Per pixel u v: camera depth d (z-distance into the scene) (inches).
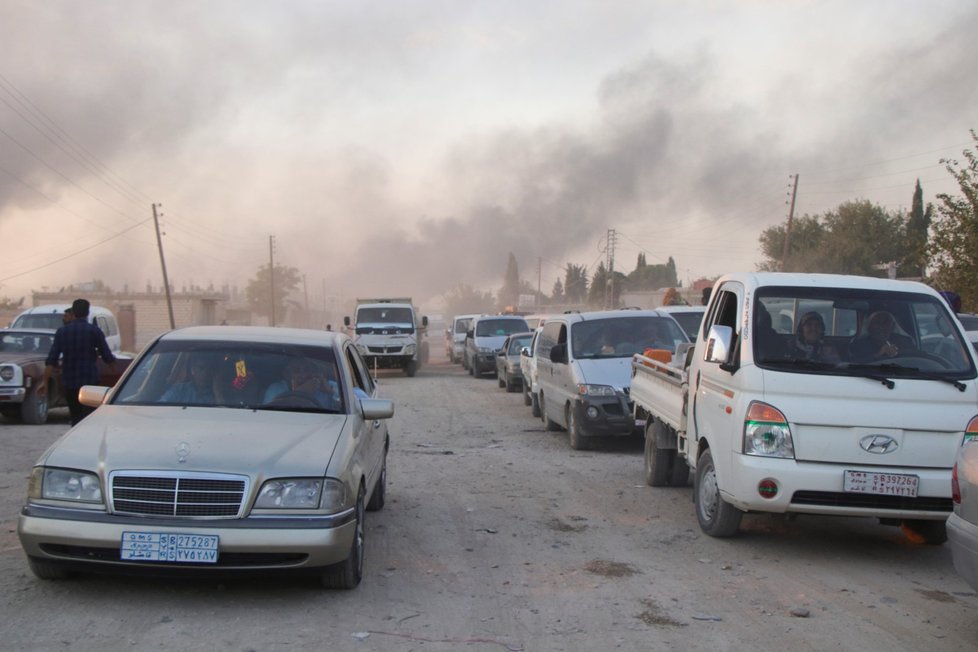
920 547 282.2
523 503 342.3
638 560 259.9
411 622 200.2
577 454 477.1
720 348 269.7
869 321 275.3
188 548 195.9
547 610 211.8
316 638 187.6
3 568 230.4
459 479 395.2
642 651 185.2
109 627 189.9
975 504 183.2
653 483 377.4
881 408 251.0
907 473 247.0
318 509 204.7
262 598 213.5
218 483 200.5
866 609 216.1
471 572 244.4
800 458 250.2
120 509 199.5
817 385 254.5
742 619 206.8
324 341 277.3
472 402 794.2
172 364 259.9
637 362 419.2
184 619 196.5
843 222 2395.4
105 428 223.9
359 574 227.5
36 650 175.5
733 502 259.9
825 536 294.4
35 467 207.8
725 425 266.4
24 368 563.5
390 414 260.7
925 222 2299.5
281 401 249.4
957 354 267.3
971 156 871.1
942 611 215.3
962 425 250.5
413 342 1182.3
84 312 426.3
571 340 516.4
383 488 329.4
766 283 282.8
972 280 847.1
